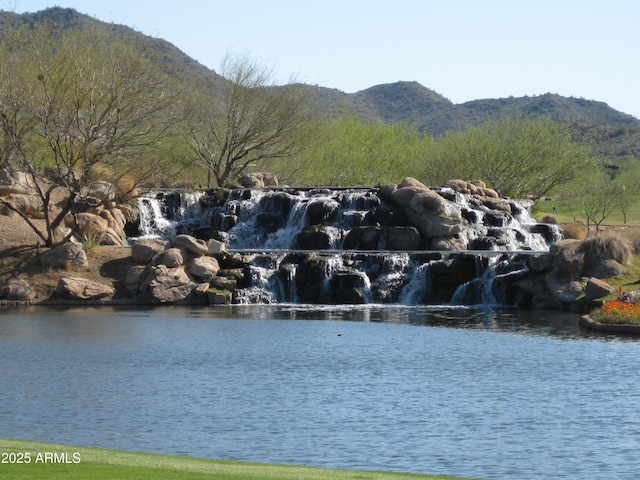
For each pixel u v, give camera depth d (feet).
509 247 228.22
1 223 211.20
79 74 207.72
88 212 225.35
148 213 242.78
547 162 346.54
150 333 142.72
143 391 97.19
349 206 236.63
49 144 204.44
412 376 106.52
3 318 162.30
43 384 100.22
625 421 84.28
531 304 190.19
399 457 72.95
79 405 90.17
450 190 247.91
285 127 306.76
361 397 94.79
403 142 418.51
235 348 127.54
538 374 107.45
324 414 87.20
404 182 242.17
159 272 192.13
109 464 57.82
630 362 115.55
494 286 195.72
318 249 224.74
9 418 84.48
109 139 214.48
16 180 222.28
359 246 223.71
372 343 133.28
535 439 78.18
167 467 57.36
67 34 236.84
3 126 203.62
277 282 200.85
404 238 221.25
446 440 78.02
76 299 188.14
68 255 196.65
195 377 105.29
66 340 134.10
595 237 189.78
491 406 90.58
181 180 298.35
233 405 90.74
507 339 137.39
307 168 348.38
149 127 231.50
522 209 256.93
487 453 73.97
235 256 202.39
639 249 194.80
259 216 238.89
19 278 192.75
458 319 166.40
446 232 221.66
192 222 246.06
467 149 357.20
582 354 122.11
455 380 104.06
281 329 149.28
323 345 131.03
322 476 56.65
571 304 180.96
